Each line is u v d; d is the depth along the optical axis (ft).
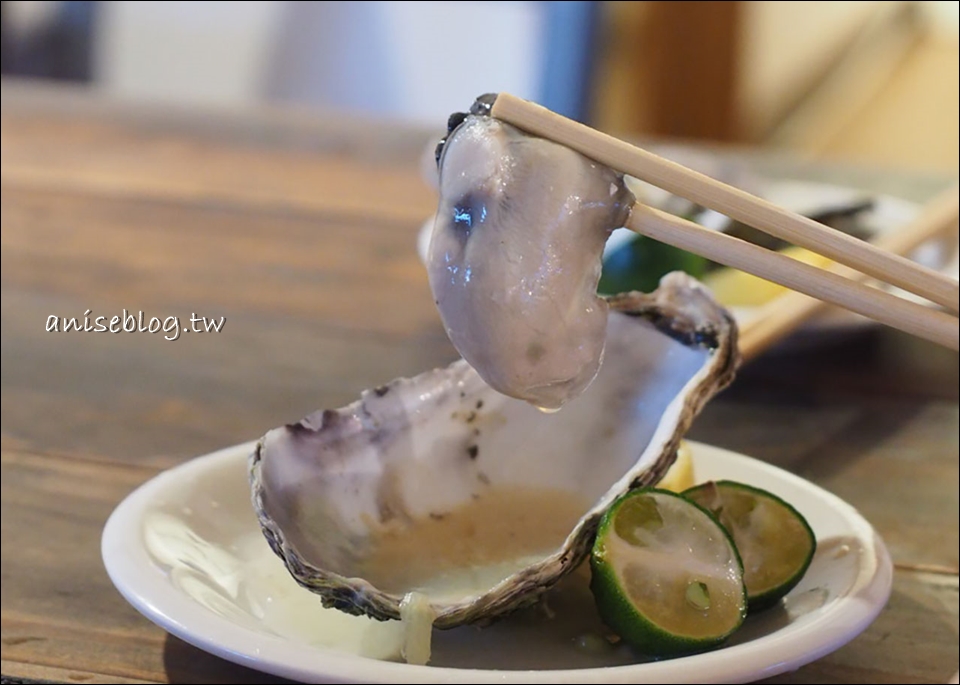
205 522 1.49
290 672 1.27
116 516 1.45
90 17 5.57
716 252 1.37
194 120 3.85
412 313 2.28
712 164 3.26
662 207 2.30
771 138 5.63
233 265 2.53
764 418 1.91
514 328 1.32
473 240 1.32
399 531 1.48
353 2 5.64
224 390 1.95
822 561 1.46
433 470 1.51
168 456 1.78
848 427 1.89
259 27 5.70
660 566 1.38
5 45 5.45
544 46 5.55
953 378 2.03
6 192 2.98
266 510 1.39
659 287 1.55
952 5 5.08
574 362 1.34
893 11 5.33
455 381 1.54
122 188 3.07
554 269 1.32
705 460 1.63
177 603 1.34
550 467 1.54
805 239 1.37
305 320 2.23
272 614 1.42
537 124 1.33
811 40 5.49
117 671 1.43
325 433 1.47
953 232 1.91
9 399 1.91
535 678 1.25
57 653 1.45
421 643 1.34
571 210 1.32
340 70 5.78
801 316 1.76
